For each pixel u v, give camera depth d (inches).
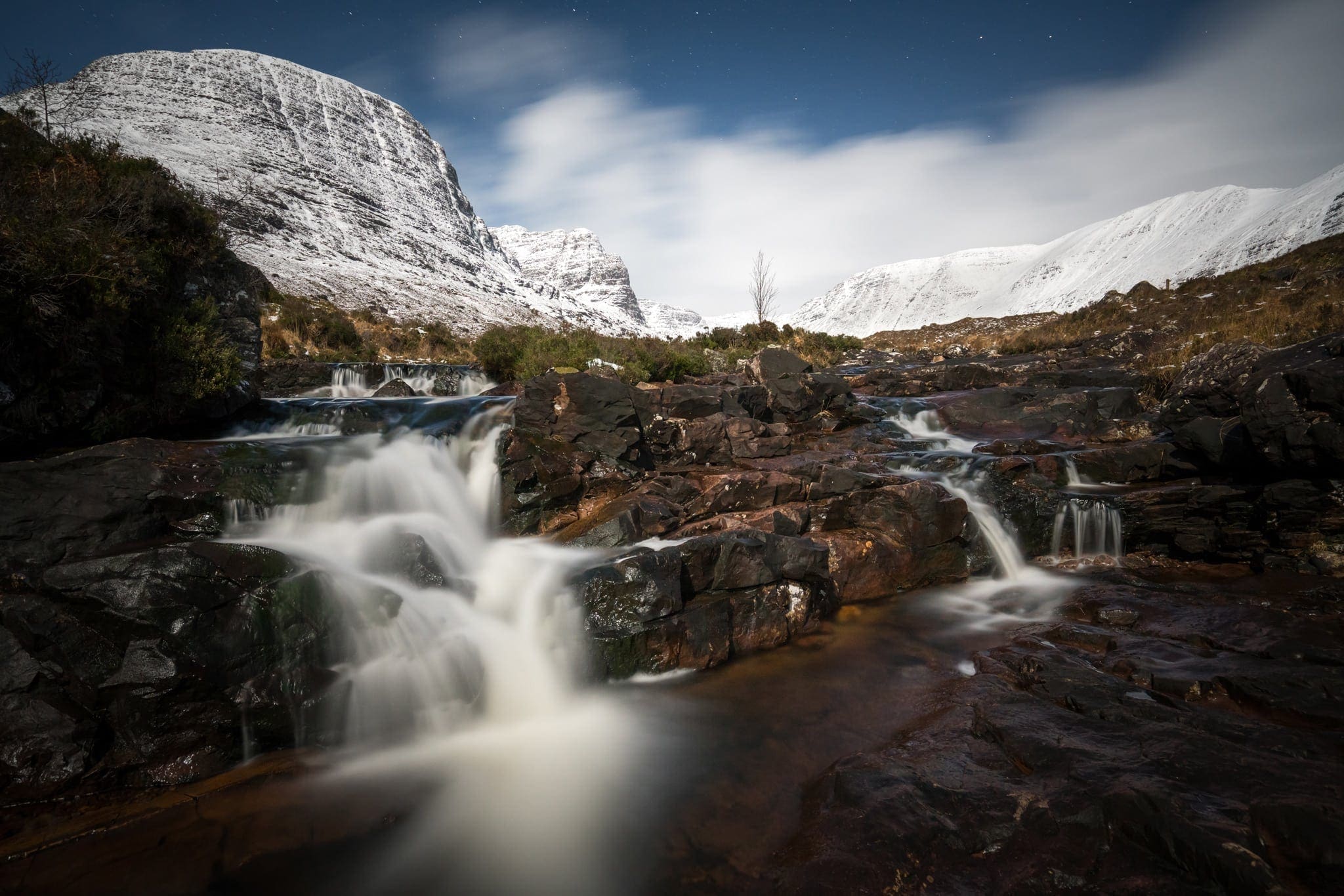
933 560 378.3
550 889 167.2
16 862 174.1
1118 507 391.9
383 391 639.1
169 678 211.2
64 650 208.7
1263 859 143.7
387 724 240.7
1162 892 142.7
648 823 192.2
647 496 379.9
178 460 288.2
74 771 198.1
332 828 191.3
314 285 2281.0
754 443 476.4
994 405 602.9
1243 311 914.7
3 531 230.2
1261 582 328.5
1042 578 380.2
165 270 383.2
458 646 262.1
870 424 604.7
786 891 157.6
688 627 289.0
